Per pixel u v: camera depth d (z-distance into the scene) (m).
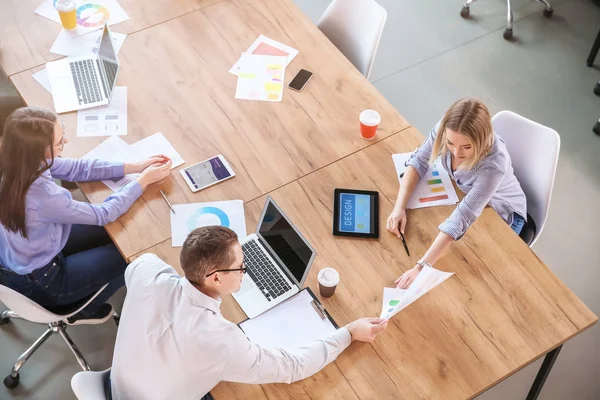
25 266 2.66
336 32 3.58
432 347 2.39
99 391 2.33
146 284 2.28
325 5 4.82
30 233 2.59
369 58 3.41
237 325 2.41
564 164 4.06
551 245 3.72
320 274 2.47
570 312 2.49
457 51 4.61
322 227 2.71
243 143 2.98
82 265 2.87
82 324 3.18
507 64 4.54
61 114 3.08
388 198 2.81
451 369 2.34
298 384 2.29
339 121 3.08
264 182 2.85
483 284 2.55
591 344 3.38
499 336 2.42
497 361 2.36
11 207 2.47
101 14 3.50
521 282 2.56
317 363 2.27
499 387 3.19
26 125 2.42
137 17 3.49
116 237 2.65
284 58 3.32
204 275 2.16
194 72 3.25
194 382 2.19
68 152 2.93
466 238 2.68
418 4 4.87
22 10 3.51
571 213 3.85
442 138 2.64
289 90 3.19
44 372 3.13
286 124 3.05
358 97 3.18
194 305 2.20
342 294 2.52
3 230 2.58
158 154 2.91
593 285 3.58
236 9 3.55
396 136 3.03
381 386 2.29
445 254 2.63
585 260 3.67
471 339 2.41
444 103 4.32
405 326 2.43
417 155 2.82
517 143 2.96
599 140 4.18
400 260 2.62
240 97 3.15
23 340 3.22
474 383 2.31
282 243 2.57
